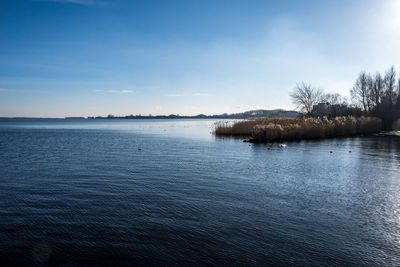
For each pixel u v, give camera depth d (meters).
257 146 32.91
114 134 59.62
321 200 12.51
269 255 7.74
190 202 12.19
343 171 18.58
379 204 11.98
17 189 14.30
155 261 7.46
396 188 14.45
